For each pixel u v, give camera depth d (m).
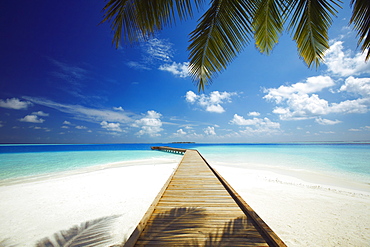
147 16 2.30
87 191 5.52
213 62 2.95
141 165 11.31
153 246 1.74
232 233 1.98
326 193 5.31
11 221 3.56
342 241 2.86
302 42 2.95
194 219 2.33
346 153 21.47
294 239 2.92
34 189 5.76
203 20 2.63
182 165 7.17
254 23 3.21
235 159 15.28
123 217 3.72
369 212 3.95
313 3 2.54
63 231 3.16
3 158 16.28
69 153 23.64
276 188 5.83
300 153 22.02
